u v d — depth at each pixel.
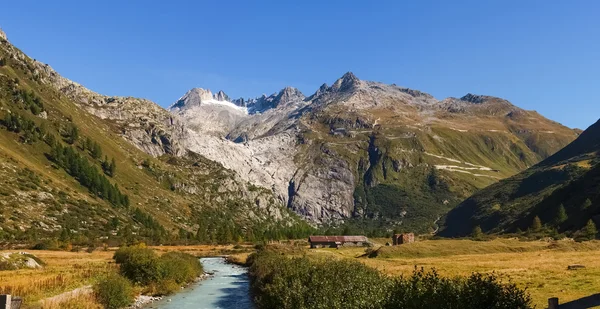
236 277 78.25
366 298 25.52
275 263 54.41
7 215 157.50
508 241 130.50
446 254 110.88
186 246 176.88
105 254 113.44
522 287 45.53
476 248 115.56
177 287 61.38
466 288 20.98
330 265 35.50
